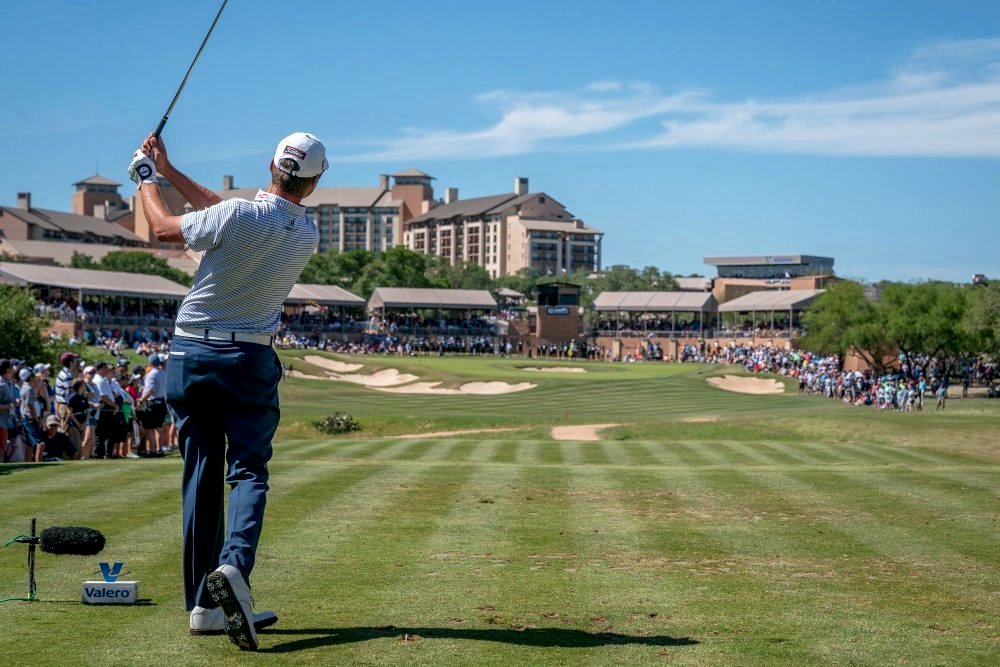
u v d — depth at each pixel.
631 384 71.62
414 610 7.21
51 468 16.48
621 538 10.39
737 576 8.61
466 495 13.53
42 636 6.29
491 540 10.14
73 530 7.53
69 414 21.44
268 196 6.41
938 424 39.78
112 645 6.11
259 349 6.50
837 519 11.80
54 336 47.47
